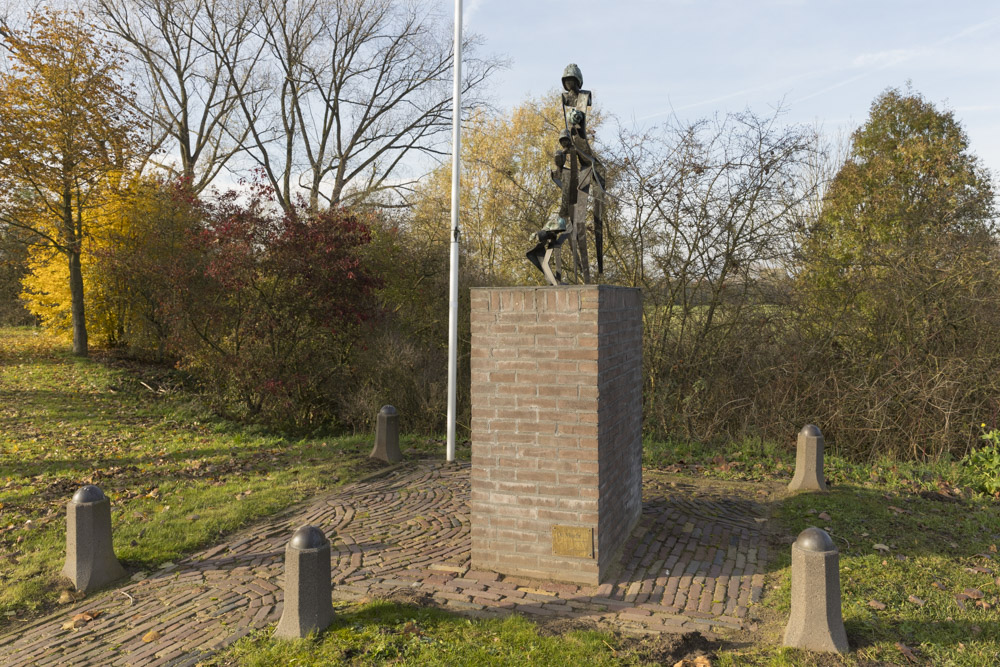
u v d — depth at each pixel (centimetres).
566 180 565
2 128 1780
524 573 512
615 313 534
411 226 1698
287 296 1316
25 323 3028
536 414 500
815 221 1205
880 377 1015
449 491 765
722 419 1115
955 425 975
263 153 2628
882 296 1079
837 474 838
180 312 1416
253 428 1268
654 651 400
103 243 2031
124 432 1165
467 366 1413
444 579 509
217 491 783
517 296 497
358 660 386
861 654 396
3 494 773
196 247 1452
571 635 419
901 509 681
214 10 2431
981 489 768
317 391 1395
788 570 528
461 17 971
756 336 1147
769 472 858
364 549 581
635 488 629
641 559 546
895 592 480
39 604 511
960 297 1006
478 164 1816
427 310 1510
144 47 2417
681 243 1180
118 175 2047
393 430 944
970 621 438
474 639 414
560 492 498
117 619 477
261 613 462
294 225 1288
